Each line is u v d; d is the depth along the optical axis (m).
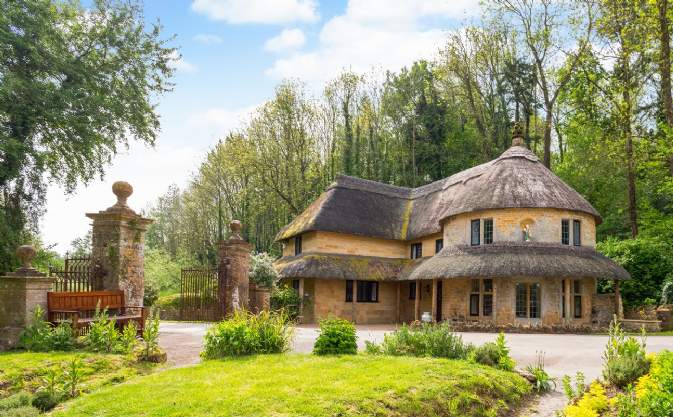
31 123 19.52
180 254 50.12
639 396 6.67
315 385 7.62
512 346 15.31
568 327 21.50
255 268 25.56
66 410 6.62
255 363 9.48
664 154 27.77
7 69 18.80
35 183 20.86
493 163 28.48
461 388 8.16
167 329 17.11
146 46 23.91
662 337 18.31
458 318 25.22
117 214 13.02
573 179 38.34
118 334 10.80
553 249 23.56
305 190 43.50
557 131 44.16
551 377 10.49
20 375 8.10
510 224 24.31
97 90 21.75
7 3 19.03
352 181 34.91
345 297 30.20
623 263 27.20
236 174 45.44
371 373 8.51
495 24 38.44
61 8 21.88
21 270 10.75
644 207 32.97
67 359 9.09
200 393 7.18
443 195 31.66
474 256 24.02
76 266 13.78
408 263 31.80
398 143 48.72
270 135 43.09
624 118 30.05
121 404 6.74
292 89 43.12
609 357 9.27
